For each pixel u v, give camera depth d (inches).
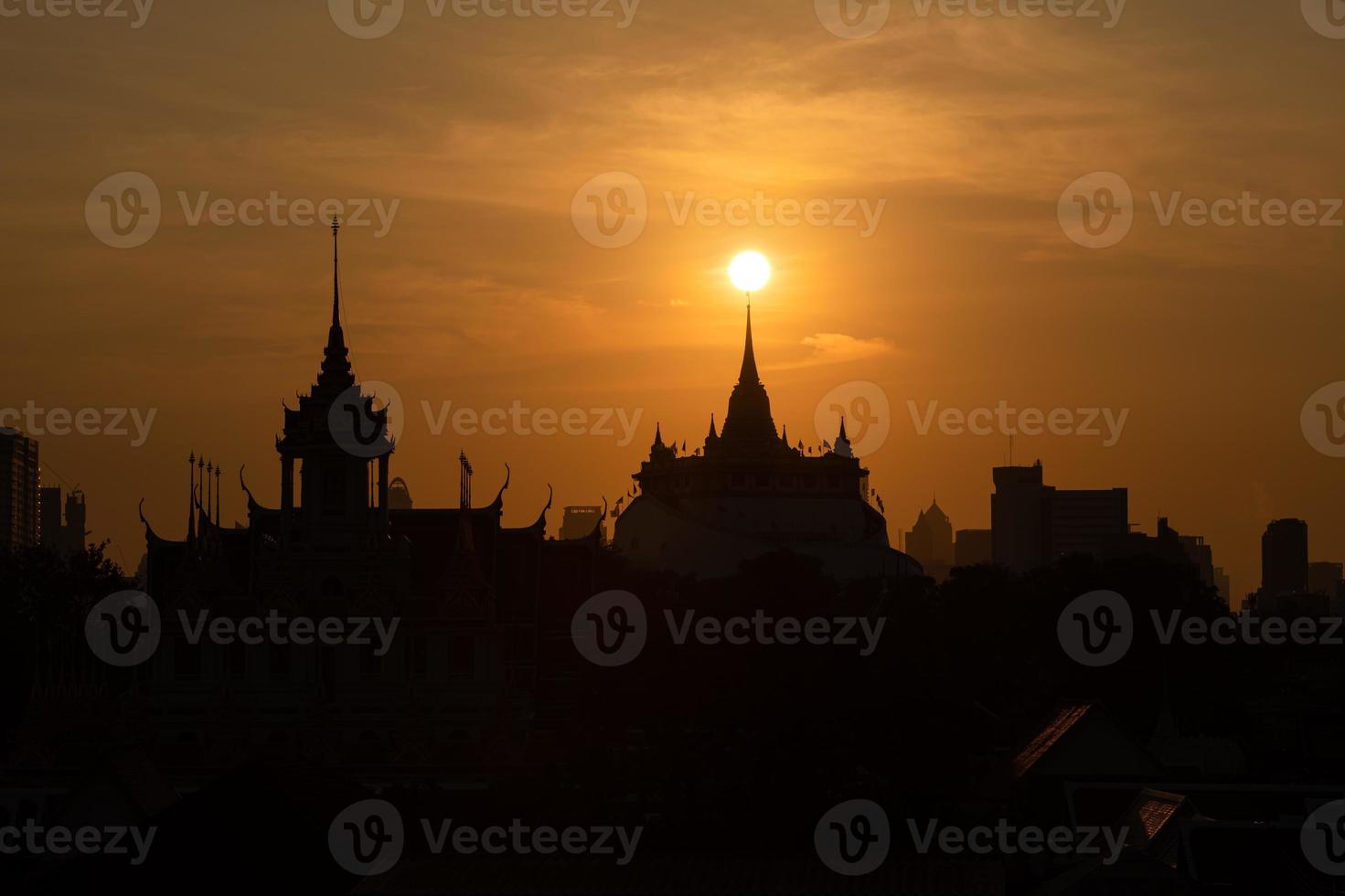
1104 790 7022.6
